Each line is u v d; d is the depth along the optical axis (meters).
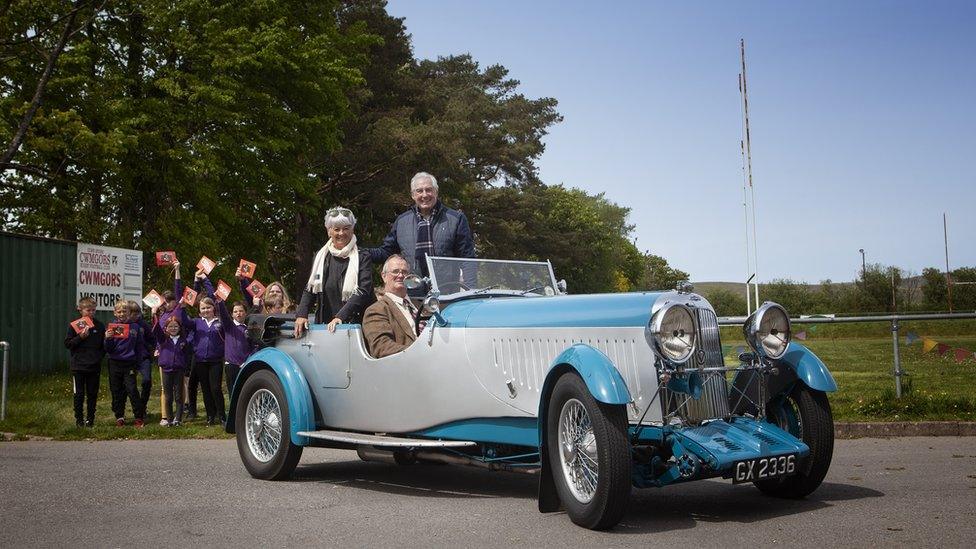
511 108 51.75
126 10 24.73
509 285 7.07
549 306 5.77
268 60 25.66
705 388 5.38
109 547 4.62
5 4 22.84
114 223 25.67
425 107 41.91
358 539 4.79
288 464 6.99
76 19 23.80
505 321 5.85
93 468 7.63
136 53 25.56
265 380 7.21
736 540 4.68
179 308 11.86
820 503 5.70
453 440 6.19
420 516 5.45
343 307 7.22
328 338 7.09
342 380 6.93
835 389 5.66
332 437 6.52
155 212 25.77
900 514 5.26
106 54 25.02
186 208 26.25
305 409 6.92
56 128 22.05
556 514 5.49
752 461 5.10
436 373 6.16
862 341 18.20
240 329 11.34
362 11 40.38
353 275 7.53
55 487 6.57
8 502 5.93
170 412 11.79
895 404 10.27
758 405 5.78
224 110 25.11
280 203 28.64
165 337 11.73
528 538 4.80
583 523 5.04
